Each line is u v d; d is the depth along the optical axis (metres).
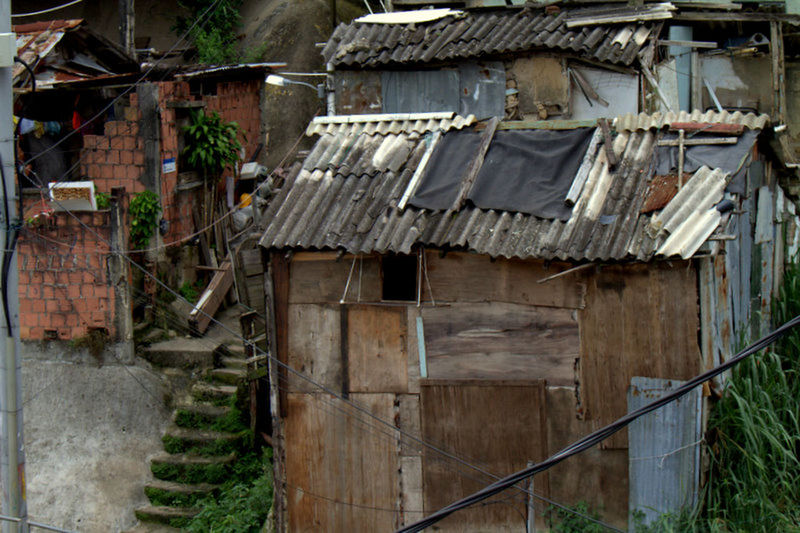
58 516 12.14
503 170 9.41
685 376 8.47
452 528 9.26
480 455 9.13
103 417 12.53
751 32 14.73
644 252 8.18
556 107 13.34
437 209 9.13
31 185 13.18
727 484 8.38
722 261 8.68
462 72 13.70
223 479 12.16
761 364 9.14
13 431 7.66
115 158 13.48
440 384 9.15
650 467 8.59
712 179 8.54
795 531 7.89
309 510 9.66
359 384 9.40
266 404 12.84
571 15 13.66
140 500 12.12
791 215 12.02
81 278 12.61
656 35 13.07
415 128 10.23
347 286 9.31
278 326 9.51
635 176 8.98
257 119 17.28
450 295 9.10
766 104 14.77
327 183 9.77
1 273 7.57
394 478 9.38
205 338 13.44
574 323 8.80
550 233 8.62
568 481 8.92
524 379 8.96
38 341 12.80
